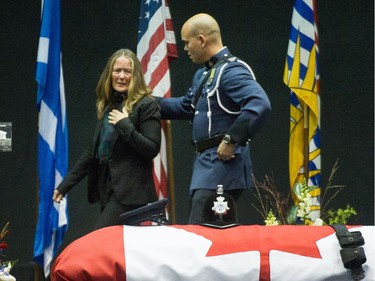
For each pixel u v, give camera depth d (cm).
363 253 671
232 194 1023
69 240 1895
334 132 1928
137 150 1072
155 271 663
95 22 1922
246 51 1922
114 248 671
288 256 673
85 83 1914
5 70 1912
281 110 1919
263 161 1920
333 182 1914
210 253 671
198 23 1050
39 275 1492
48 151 1423
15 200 1906
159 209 754
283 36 1919
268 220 1216
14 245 1898
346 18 1925
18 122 1912
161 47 1421
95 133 1116
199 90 1042
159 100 1161
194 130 1041
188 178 1912
